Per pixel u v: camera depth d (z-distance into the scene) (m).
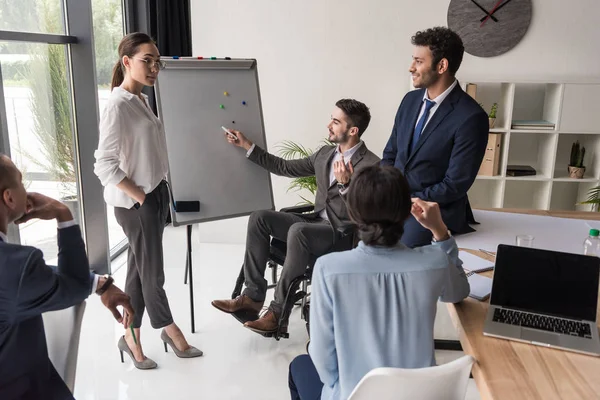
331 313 1.43
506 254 1.72
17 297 1.33
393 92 4.45
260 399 2.58
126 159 2.58
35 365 1.44
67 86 3.73
